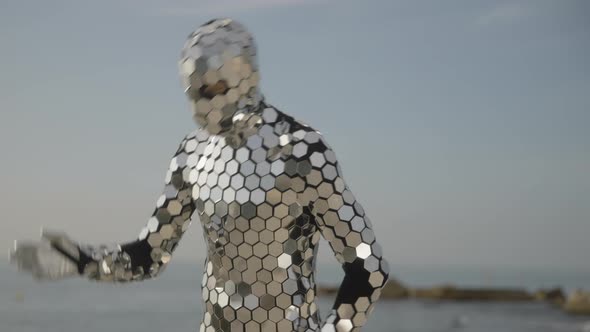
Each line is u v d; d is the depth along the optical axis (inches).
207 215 77.7
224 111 75.0
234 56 74.4
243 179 74.8
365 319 72.4
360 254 72.3
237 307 75.1
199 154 81.6
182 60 75.4
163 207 83.6
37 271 75.9
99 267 79.9
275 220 74.1
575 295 2256.4
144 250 84.0
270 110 77.0
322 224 74.0
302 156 73.9
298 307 74.9
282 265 74.5
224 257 76.0
